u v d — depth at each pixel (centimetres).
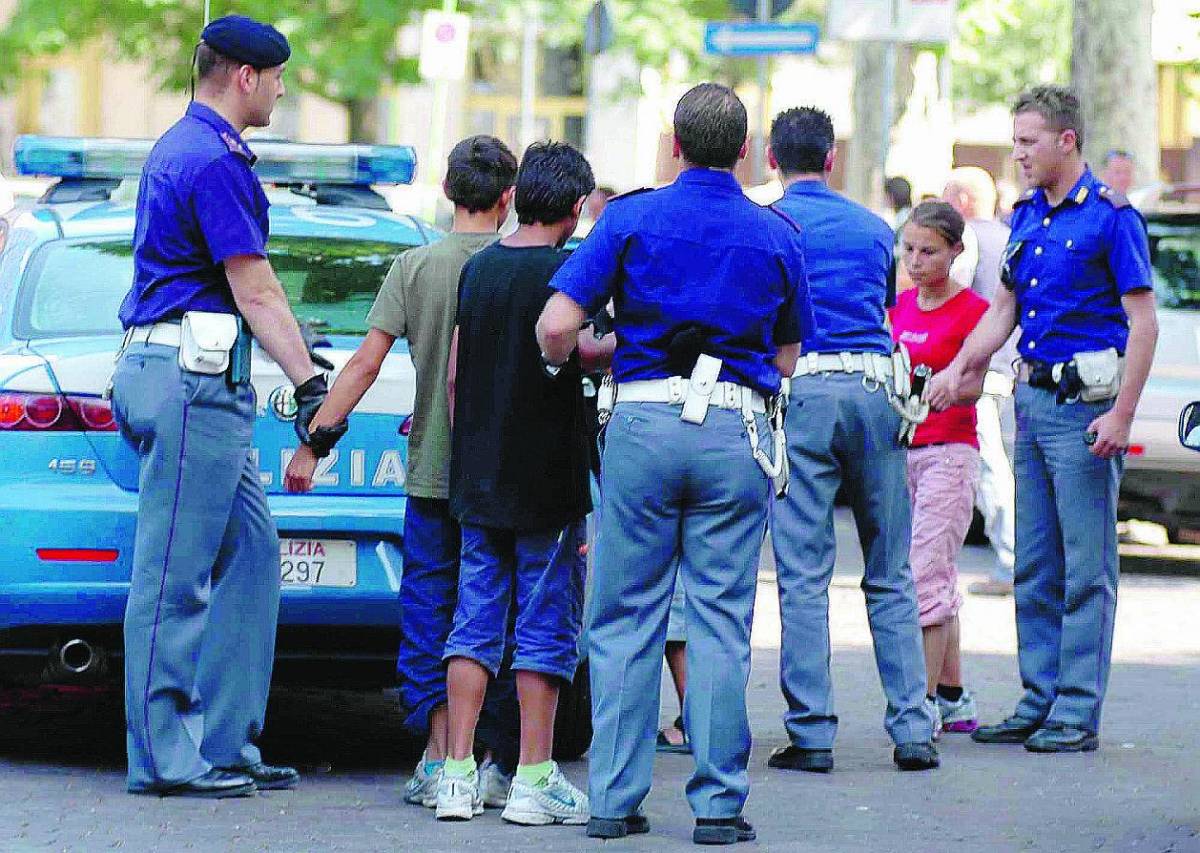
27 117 6938
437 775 1328
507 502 1270
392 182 1592
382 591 1359
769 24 3044
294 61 4316
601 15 3691
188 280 1288
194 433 1285
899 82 4650
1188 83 6194
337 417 1305
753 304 1208
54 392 1343
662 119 6222
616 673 1234
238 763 1350
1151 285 1509
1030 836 1270
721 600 1223
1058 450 1545
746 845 1231
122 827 1245
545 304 1268
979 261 2205
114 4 4400
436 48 3784
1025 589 1584
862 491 1475
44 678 1375
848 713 1697
